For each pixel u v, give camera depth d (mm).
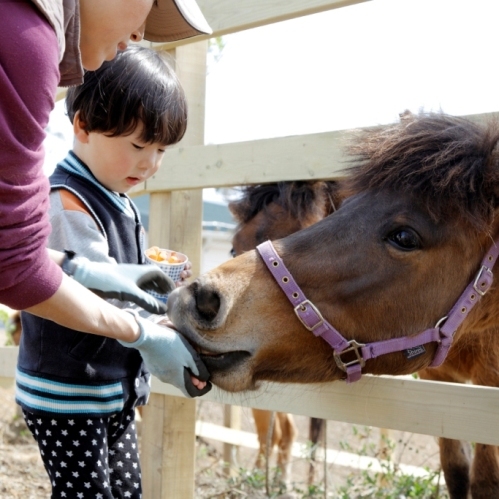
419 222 2066
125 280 1715
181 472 3133
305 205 3721
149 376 2299
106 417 2070
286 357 2057
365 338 2090
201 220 3328
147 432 3189
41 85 1333
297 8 2746
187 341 1890
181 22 2133
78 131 2086
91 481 1984
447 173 2066
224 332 1949
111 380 2064
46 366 1999
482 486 2896
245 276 2027
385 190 2162
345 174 2508
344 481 4777
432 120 2219
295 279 2049
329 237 2107
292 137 2793
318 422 4617
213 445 5949
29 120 1324
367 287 2062
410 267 2074
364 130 2469
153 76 2027
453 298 2129
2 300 1446
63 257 1693
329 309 2051
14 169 1335
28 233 1389
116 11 1563
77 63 1520
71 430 2000
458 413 2135
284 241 2141
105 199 2119
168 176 3248
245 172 2947
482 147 2129
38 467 4676
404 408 2262
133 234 2203
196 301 1930
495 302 2250
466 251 2111
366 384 2357
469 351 2721
